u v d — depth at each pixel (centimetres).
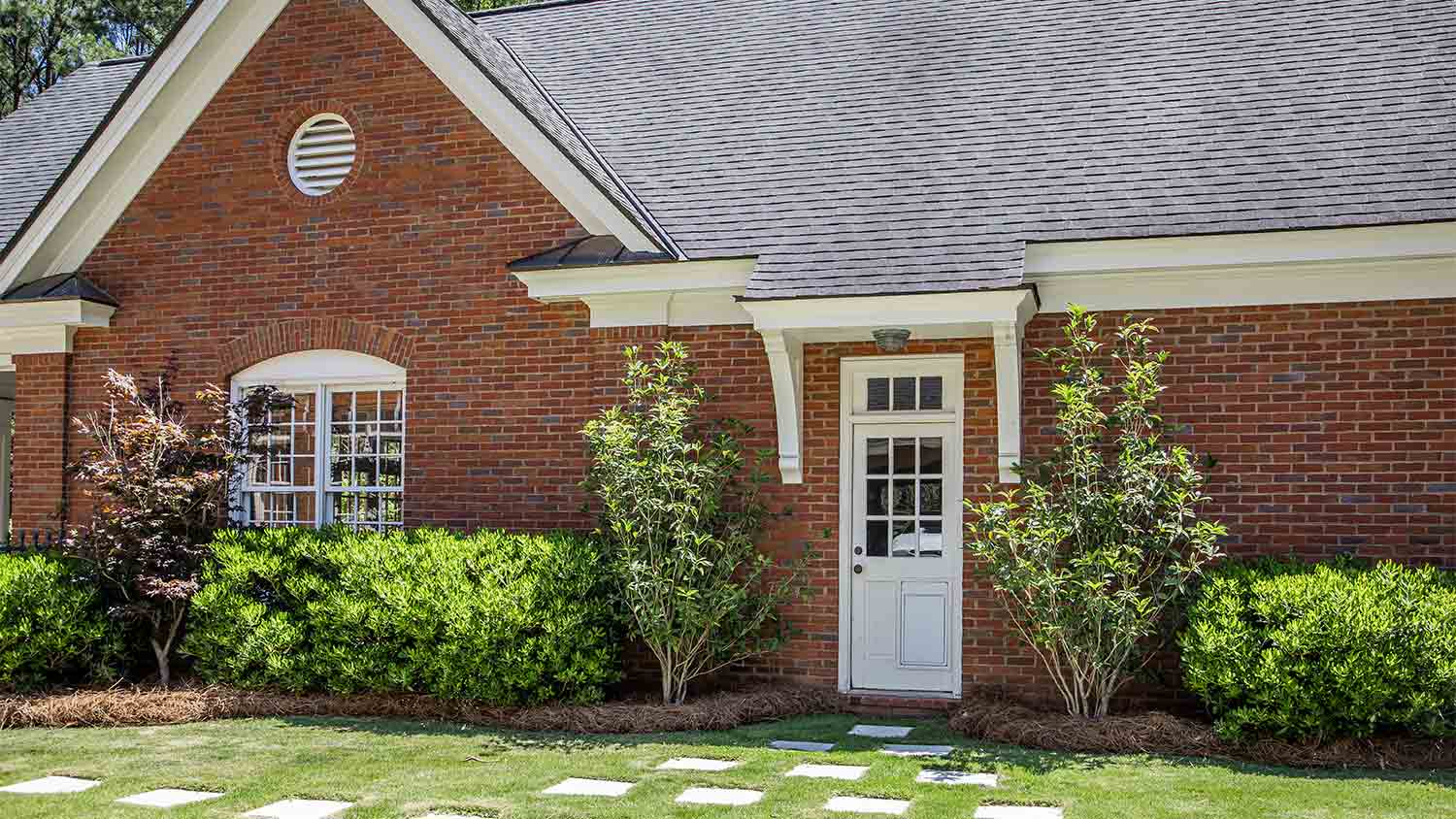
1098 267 1001
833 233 1070
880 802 733
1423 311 970
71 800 741
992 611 1048
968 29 1320
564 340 1152
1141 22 1261
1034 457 1038
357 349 1208
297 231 1232
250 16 1247
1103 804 723
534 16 1559
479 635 987
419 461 1184
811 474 1093
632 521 994
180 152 1272
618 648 1040
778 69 1326
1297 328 994
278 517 1238
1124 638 912
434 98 1196
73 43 3234
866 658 1087
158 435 1098
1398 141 1019
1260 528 994
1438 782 775
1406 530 965
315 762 845
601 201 1111
